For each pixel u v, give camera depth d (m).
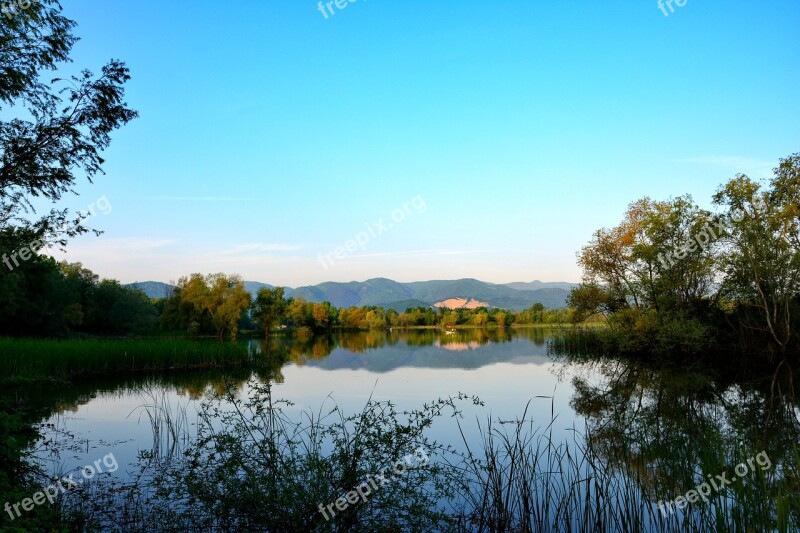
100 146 12.52
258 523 6.50
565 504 7.39
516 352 41.84
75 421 14.77
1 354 23.56
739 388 22.14
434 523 6.83
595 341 41.47
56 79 11.63
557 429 13.13
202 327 75.00
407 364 32.22
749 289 33.06
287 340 71.50
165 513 7.24
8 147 11.52
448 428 12.98
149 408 16.83
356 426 7.26
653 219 34.81
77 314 58.22
